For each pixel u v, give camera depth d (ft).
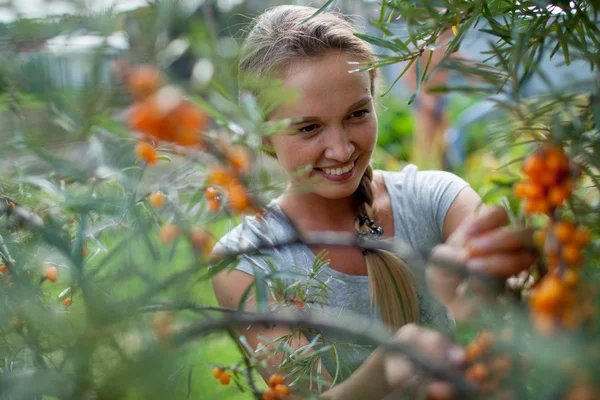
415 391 2.68
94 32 2.32
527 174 2.80
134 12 2.35
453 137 11.84
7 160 3.11
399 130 16.66
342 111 5.63
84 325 2.61
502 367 2.46
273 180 3.21
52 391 2.39
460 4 3.45
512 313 2.61
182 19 2.35
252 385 3.97
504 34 3.35
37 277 4.02
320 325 2.58
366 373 3.71
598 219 2.82
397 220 7.02
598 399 2.02
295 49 5.62
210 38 2.31
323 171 5.91
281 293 4.63
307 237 3.33
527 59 3.19
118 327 2.53
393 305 5.80
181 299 2.86
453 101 14.14
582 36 3.32
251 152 3.05
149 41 2.33
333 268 6.35
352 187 6.10
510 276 2.88
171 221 3.55
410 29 3.52
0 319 3.20
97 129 2.79
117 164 3.27
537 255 2.88
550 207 2.76
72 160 2.98
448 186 7.16
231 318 2.58
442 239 7.16
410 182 7.32
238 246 3.61
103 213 3.43
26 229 3.73
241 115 2.68
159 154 3.72
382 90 7.79
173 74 2.34
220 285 5.87
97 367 2.49
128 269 3.03
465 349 2.77
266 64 5.72
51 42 2.35
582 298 2.36
